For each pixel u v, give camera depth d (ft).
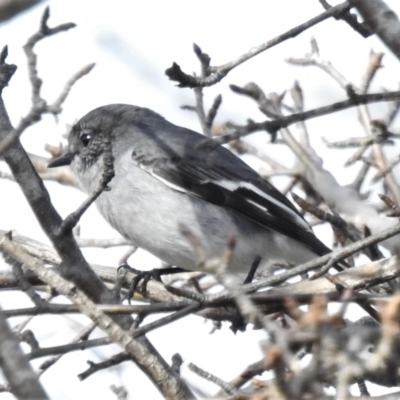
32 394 22.93
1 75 32.45
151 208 45.80
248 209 46.91
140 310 31.96
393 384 32.45
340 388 20.44
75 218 33.45
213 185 46.55
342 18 32.83
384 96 31.09
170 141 47.14
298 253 47.57
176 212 45.75
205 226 46.32
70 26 28.45
